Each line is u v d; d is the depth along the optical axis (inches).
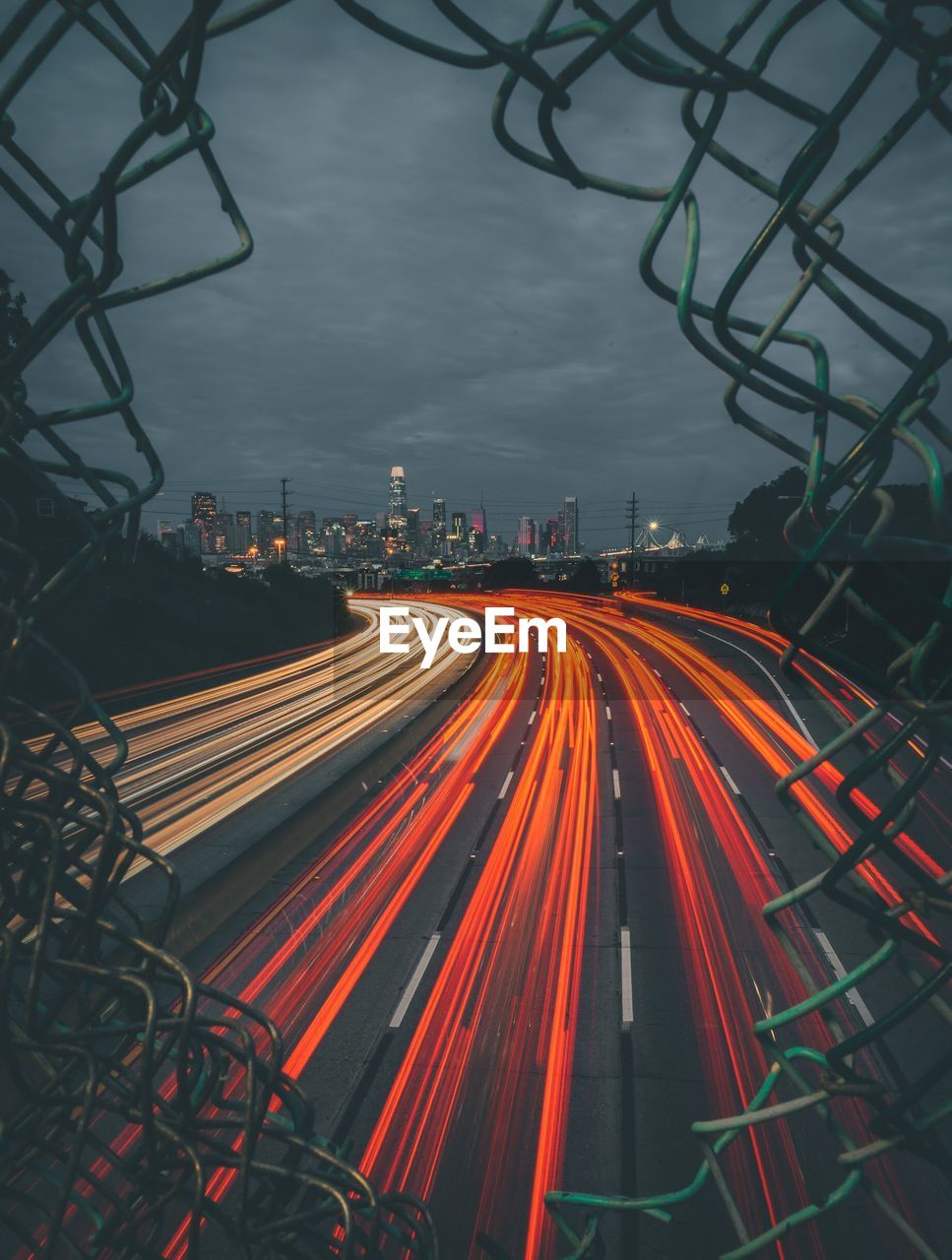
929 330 33.4
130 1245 37.3
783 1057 47.5
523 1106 291.9
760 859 533.6
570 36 34.4
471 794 726.5
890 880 442.6
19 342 39.9
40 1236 140.9
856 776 38.4
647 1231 231.6
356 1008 362.9
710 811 645.9
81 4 36.0
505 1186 253.3
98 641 1291.8
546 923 448.1
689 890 488.1
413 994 374.3
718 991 368.5
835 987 43.3
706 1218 235.8
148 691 1228.5
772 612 37.1
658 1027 341.7
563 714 1126.4
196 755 820.6
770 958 396.8
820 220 33.9
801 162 32.3
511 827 627.5
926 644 35.7
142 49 36.7
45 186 39.2
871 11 30.7
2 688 38.6
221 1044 40.3
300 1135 41.9
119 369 41.9
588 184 37.6
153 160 38.3
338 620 2642.7
